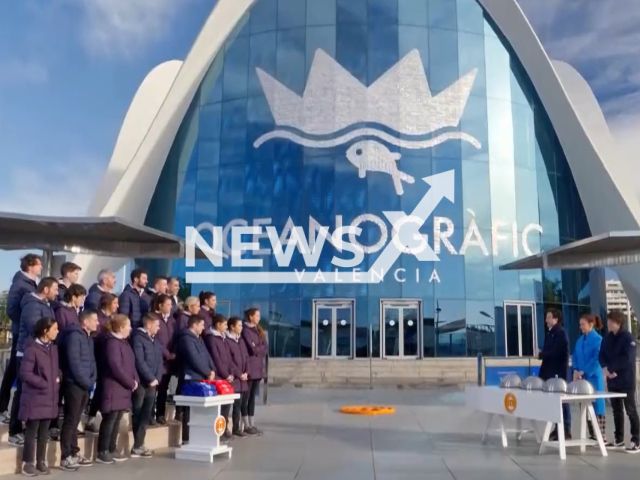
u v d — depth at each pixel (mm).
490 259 27047
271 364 25172
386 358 25750
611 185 28969
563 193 29828
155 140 29594
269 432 11781
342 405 16641
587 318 10898
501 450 9844
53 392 8031
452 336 26109
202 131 29516
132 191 29156
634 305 29266
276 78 28391
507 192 28062
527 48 29594
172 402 11695
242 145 28438
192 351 9914
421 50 28250
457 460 9023
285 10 28922
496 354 26328
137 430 9312
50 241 13352
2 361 15688
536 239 28250
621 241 14992
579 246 15922
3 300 40000
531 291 27422
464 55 28656
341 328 26031
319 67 27953
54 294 8656
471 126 28031
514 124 28969
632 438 9656
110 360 8773
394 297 26125
